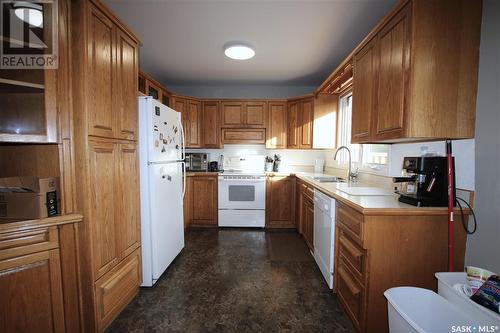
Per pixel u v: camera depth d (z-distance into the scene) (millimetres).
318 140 3299
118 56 1596
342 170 3113
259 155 3998
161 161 2061
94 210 1387
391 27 1402
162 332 1489
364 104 1749
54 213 1250
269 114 3717
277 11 1885
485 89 1248
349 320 1600
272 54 2680
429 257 1338
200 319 1605
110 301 1537
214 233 3352
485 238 1266
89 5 1319
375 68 1590
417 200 1350
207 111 3742
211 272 2232
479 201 1297
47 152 1263
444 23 1234
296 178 3500
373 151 2314
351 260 1560
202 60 2881
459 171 1391
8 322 1131
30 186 1195
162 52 2652
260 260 2492
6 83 1097
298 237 3201
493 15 1210
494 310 923
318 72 3273
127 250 1722
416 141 1684
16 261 1129
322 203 2105
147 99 1892
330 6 1817
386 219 1321
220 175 3533
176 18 1986
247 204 3557
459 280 1158
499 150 1205
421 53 1229
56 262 1246
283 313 1669
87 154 1320
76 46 1289
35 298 1190
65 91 1254
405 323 972
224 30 2178
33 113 1247
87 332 1405
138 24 2082
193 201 3602
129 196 1746
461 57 1256
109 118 1500
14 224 1104
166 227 2170
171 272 2230
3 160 1280
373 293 1340
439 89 1252
